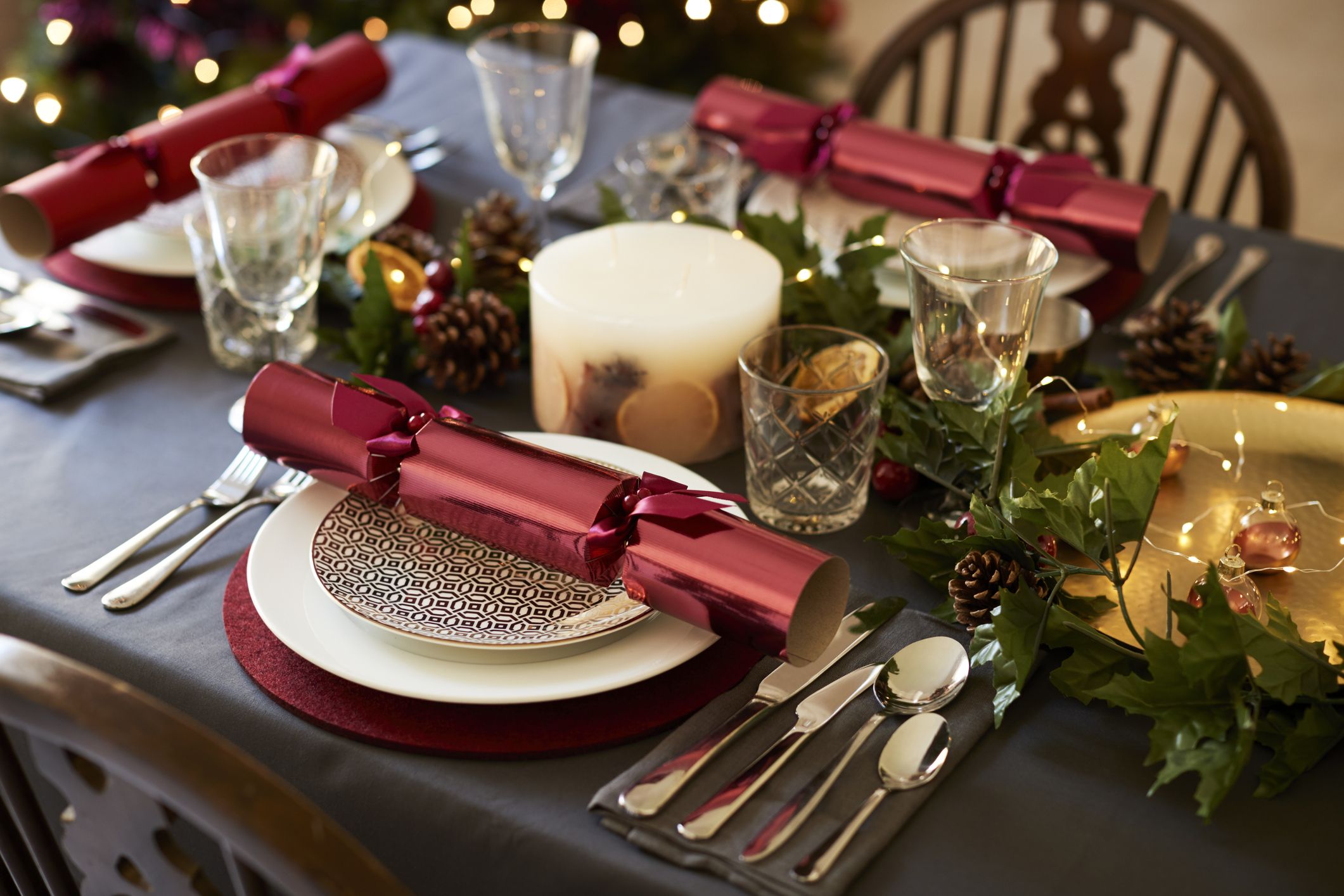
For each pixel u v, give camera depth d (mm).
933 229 656
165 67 2361
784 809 500
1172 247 1044
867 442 675
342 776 544
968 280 588
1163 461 532
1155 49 3533
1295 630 550
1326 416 732
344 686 576
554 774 535
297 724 561
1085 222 930
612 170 1163
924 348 648
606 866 488
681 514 567
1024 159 994
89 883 533
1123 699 524
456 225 1065
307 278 825
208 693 577
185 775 409
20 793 535
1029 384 764
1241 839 505
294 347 864
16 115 2326
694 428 740
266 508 713
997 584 584
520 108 940
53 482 733
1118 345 902
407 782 533
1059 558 646
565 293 727
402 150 1164
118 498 720
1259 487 705
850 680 572
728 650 602
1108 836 506
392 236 933
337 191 920
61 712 414
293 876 415
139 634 610
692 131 1038
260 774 421
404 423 662
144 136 956
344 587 592
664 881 479
